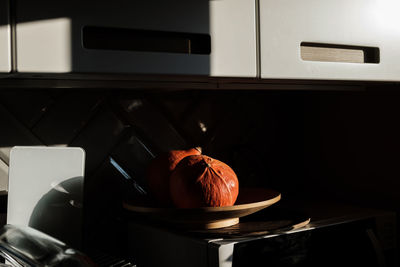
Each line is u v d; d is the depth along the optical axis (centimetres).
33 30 59
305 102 121
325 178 116
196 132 112
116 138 101
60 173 85
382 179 102
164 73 67
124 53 64
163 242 83
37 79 76
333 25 81
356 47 85
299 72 78
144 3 65
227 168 82
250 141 120
